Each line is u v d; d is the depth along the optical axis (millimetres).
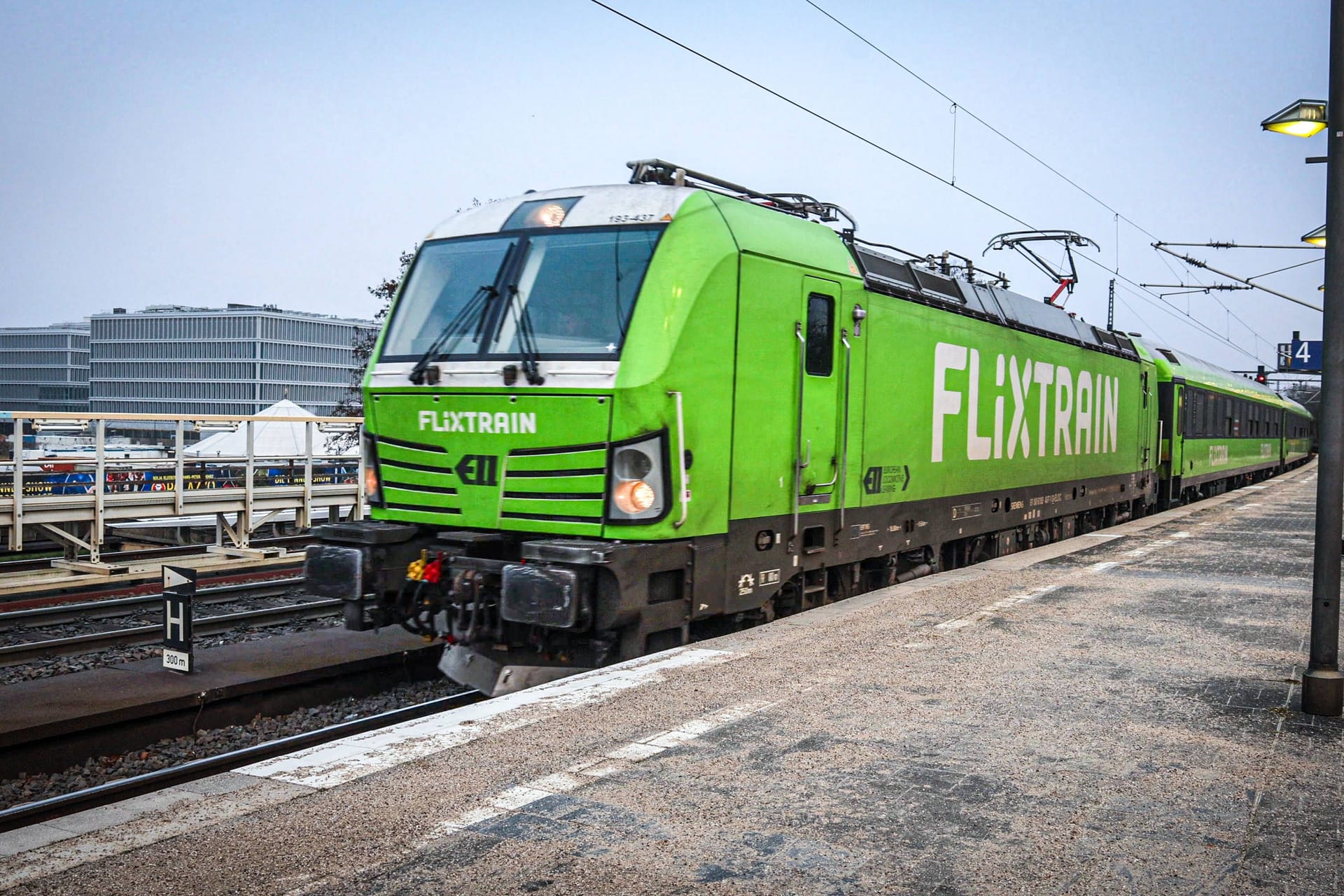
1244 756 4973
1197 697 6027
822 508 8523
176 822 4070
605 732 5254
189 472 15984
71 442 26109
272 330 111312
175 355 114312
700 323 6922
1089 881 3625
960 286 11555
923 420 10297
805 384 8133
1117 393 17516
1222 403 28344
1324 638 5719
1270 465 39875
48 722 6828
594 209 7305
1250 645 7457
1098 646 7375
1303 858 3830
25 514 13070
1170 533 15812
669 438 6711
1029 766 4805
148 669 8289
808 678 6348
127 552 15000
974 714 5625
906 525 10086
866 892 3527
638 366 6621
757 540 7703
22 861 3707
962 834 4020
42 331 134125
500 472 7035
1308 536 15359
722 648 7152
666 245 6930
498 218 7691
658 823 4082
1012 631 7863
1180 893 3547
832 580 9656
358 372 26906
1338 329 5641
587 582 6574
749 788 4473
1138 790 4516
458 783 4508
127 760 7117
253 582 13109
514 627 7242
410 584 7523
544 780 4547
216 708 7828
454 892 3494
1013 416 12758
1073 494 15398
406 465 7504
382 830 4000
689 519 6930
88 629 10727
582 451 6727
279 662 8617
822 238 8625
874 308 9203
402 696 8695
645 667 6586
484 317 7273
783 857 3789
